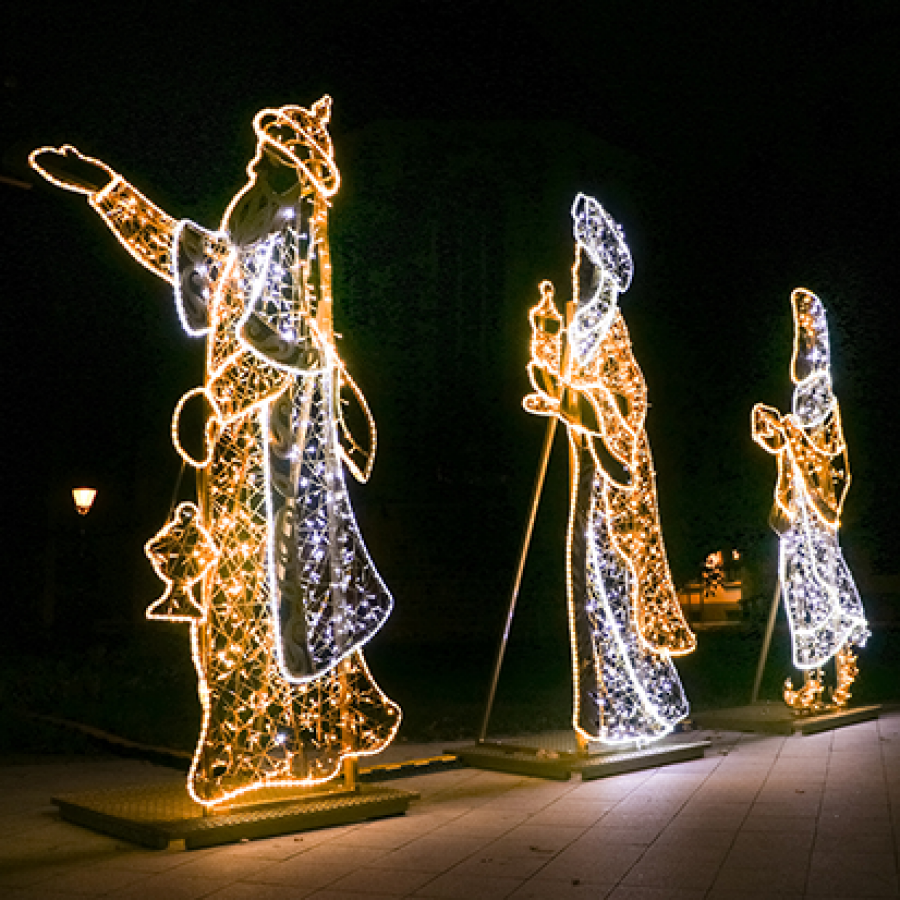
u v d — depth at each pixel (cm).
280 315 605
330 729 643
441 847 557
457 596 1905
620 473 817
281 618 588
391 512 1875
